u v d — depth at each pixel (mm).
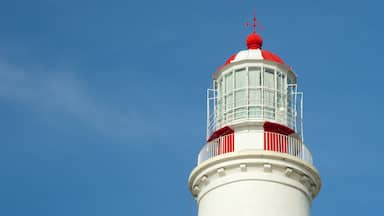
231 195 39750
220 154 40750
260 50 43750
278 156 40000
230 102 42281
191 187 41469
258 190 39625
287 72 43188
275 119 41750
